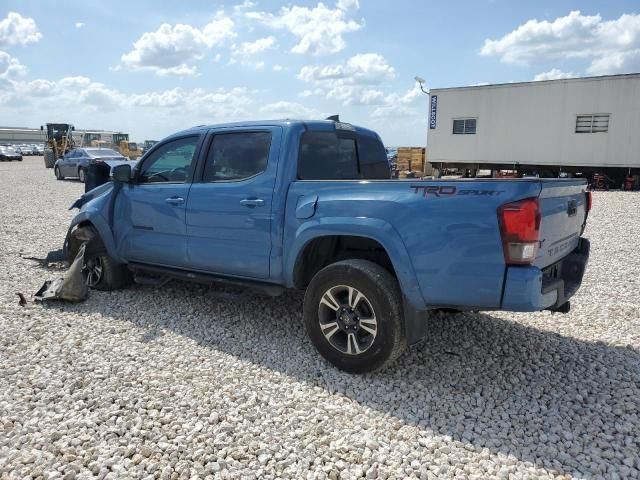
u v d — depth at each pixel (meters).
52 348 4.11
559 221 3.60
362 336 3.71
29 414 3.12
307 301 3.87
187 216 4.73
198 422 3.04
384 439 2.91
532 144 20.78
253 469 2.62
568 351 4.21
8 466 2.61
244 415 3.14
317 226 3.79
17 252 7.79
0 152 47.75
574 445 2.84
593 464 2.67
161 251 5.06
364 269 3.56
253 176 4.32
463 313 5.06
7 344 4.18
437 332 4.59
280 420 3.09
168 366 3.82
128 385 3.50
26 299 5.36
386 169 5.37
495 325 4.80
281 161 4.16
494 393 3.47
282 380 3.62
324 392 3.45
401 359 3.99
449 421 3.10
